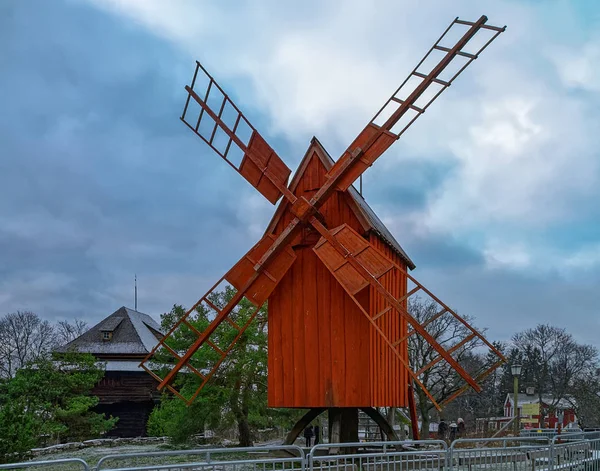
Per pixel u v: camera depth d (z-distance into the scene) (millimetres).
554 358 57000
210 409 22234
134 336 44094
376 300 14281
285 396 14562
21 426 22172
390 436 15148
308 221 14477
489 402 62594
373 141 13914
